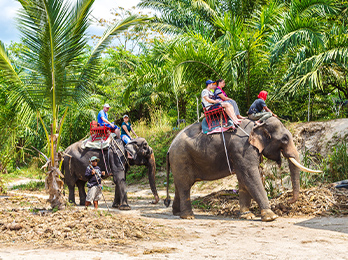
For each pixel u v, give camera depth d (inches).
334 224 233.3
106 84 975.6
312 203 283.1
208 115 291.9
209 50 492.1
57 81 286.4
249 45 465.7
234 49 481.1
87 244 182.1
